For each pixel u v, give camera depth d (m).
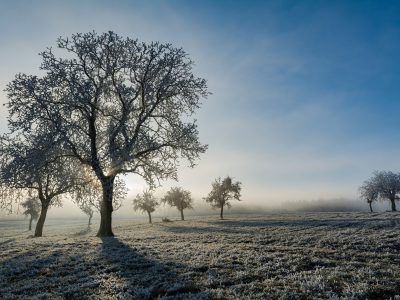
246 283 7.95
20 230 59.75
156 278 8.52
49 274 9.41
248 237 24.34
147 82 22.30
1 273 9.51
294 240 22.14
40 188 29.67
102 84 21.81
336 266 10.13
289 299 6.57
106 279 8.55
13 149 19.39
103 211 23.98
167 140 22.80
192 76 23.12
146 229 40.22
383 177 75.94
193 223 50.31
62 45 20.41
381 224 31.69
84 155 20.94
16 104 18.56
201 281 8.01
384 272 9.05
